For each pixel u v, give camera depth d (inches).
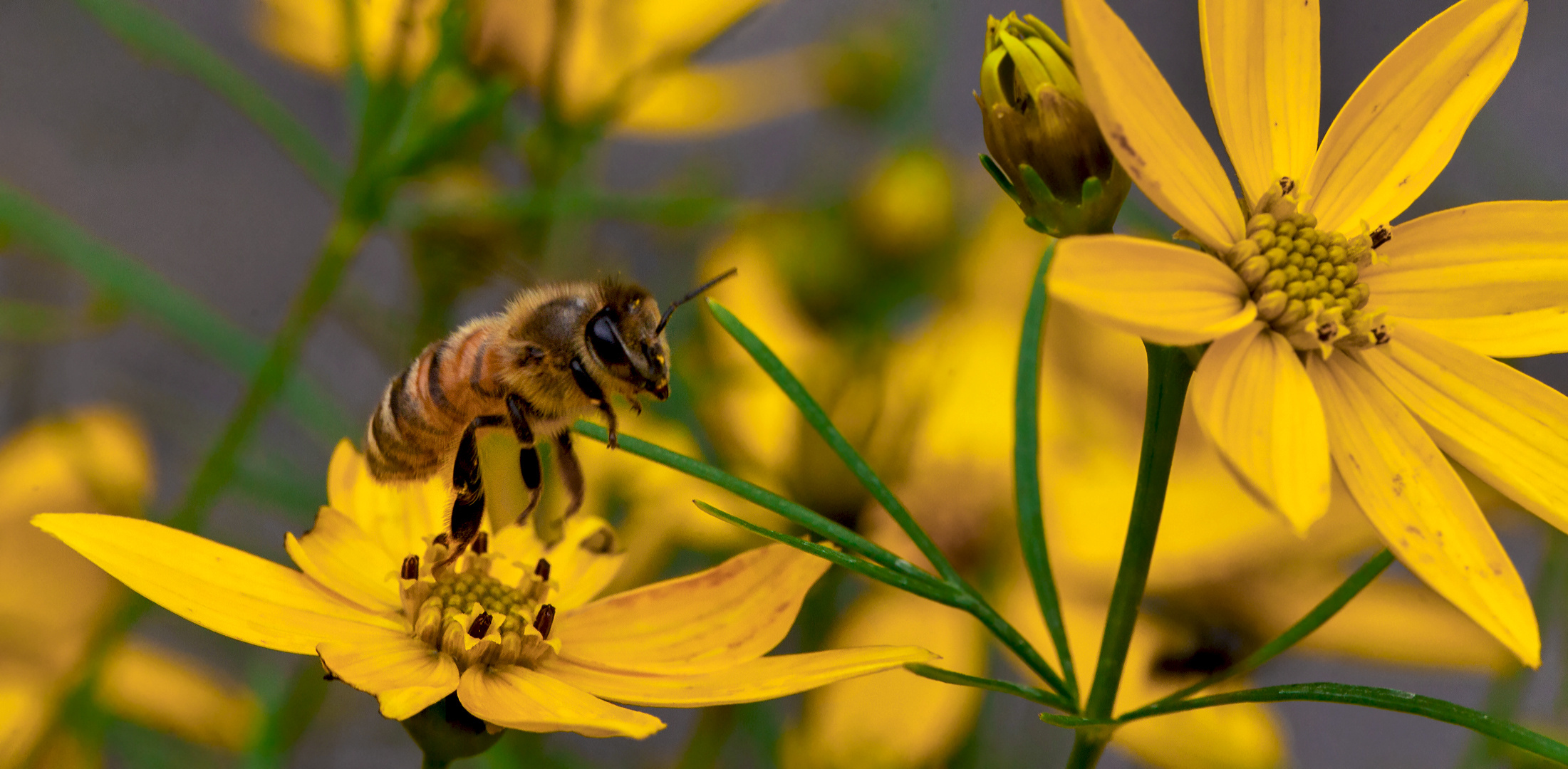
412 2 8.2
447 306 8.6
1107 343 9.1
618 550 7.6
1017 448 7.3
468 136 8.7
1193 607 8.5
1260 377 7.1
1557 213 7.3
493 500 7.8
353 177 8.3
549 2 8.6
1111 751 9.3
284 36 8.8
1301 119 7.3
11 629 8.5
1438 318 7.3
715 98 9.2
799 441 8.4
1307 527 6.9
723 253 9.1
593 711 7.2
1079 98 7.1
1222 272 7.1
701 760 8.3
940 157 9.1
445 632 7.3
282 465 8.9
